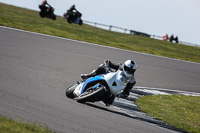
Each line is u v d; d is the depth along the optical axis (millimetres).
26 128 16141
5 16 82188
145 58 67062
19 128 15109
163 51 90375
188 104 39969
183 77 57500
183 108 37531
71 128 19797
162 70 59000
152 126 26156
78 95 26328
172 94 43906
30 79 33344
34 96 26656
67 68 43688
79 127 20391
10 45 48531
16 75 33531
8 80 30594
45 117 20953
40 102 24969
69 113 23359
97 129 20891
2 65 36406
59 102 26328
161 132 24828
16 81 31000
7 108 21078
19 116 19812
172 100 40219
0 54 41688
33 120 19625
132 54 68062
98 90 24828
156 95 40938
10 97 24453
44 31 71938
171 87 48375
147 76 51375
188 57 89750
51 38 63438
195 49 117625
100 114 25297
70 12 90188
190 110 37469
